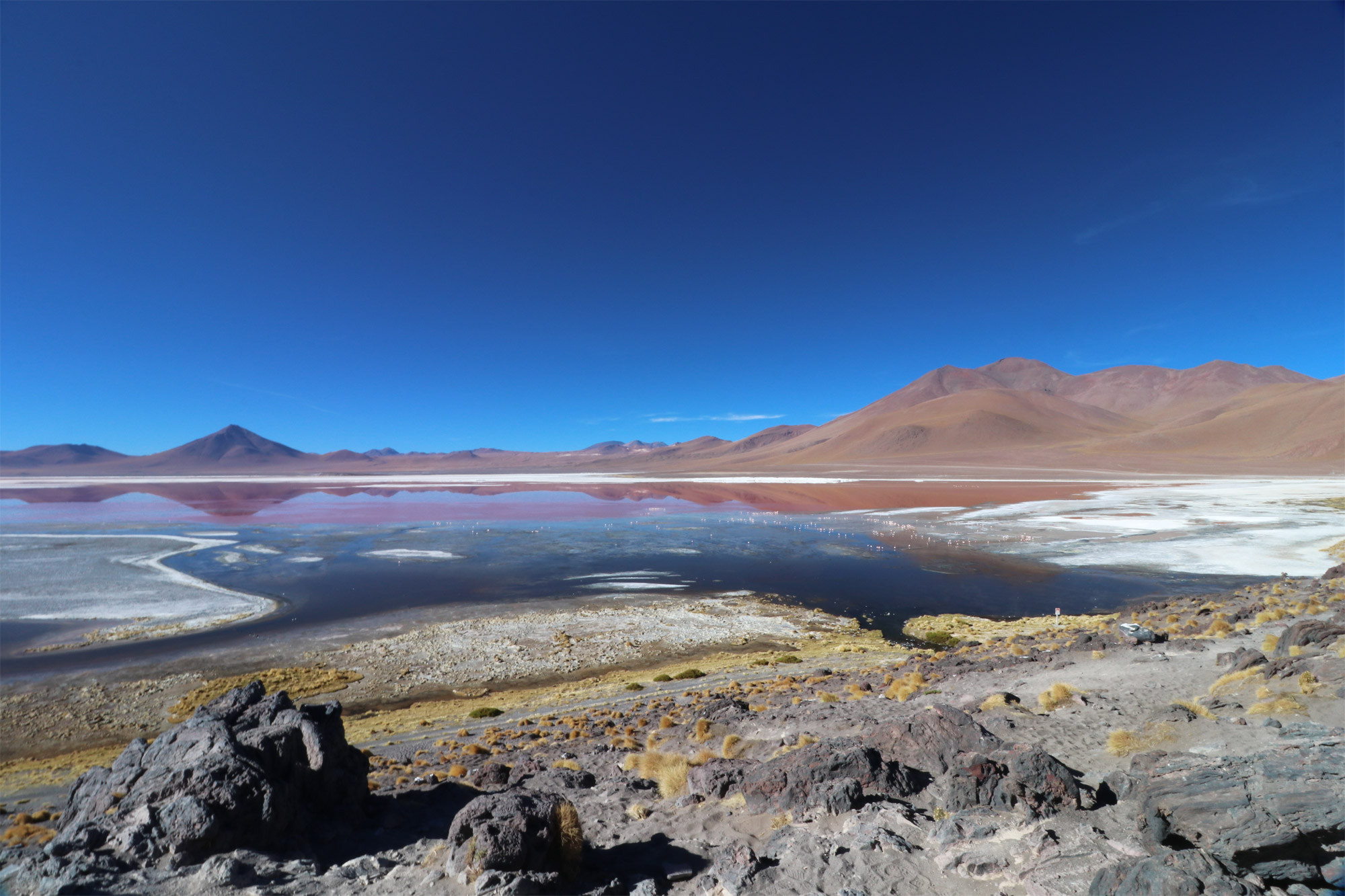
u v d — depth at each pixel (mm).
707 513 96875
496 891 6602
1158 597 40344
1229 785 6746
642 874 7430
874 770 9031
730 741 13805
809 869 6824
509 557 58406
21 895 7105
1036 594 42531
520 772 14133
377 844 9320
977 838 7047
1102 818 7215
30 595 43688
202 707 11016
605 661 30953
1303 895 5297
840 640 33938
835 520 82438
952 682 18719
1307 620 15258
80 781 9680
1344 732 8617
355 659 31016
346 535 73438
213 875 7367
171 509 113438
